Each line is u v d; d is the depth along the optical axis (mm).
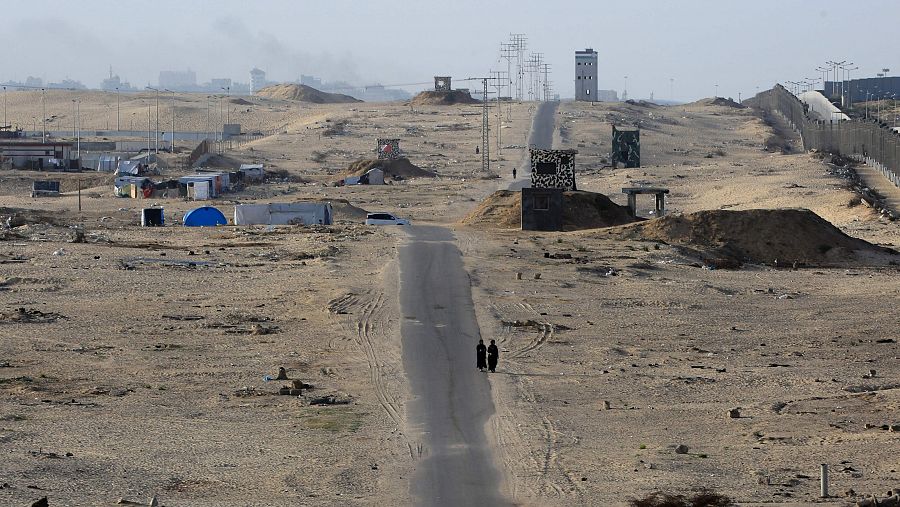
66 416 107375
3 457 90812
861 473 87625
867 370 132875
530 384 124562
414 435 102188
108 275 193250
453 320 161625
